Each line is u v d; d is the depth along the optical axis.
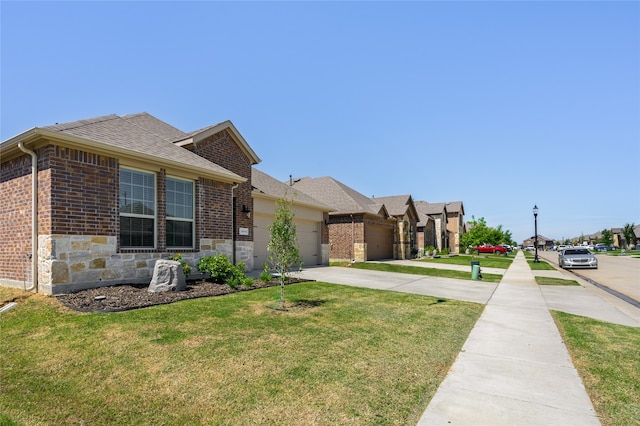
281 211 8.86
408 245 34.31
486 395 4.30
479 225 56.88
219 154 14.41
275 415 3.72
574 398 4.23
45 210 8.17
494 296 11.77
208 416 3.71
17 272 8.91
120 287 8.98
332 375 4.70
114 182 9.30
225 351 5.39
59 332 6.01
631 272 23.09
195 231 11.80
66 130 8.90
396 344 6.05
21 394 4.15
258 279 12.58
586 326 7.70
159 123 15.04
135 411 3.81
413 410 3.89
